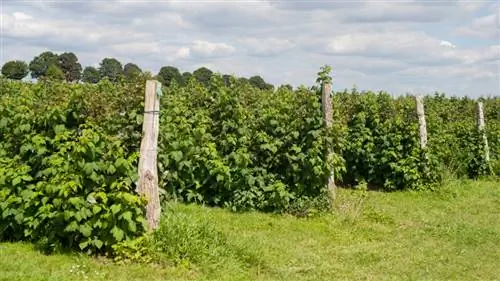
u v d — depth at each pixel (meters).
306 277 8.19
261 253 8.79
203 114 12.84
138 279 7.45
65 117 8.88
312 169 11.95
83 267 7.62
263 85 17.52
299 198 12.02
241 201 12.03
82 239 8.05
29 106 9.36
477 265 9.20
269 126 12.50
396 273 8.62
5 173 8.64
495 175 18.94
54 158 8.37
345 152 16.09
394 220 12.08
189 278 7.62
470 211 13.63
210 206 12.27
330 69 12.33
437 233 11.14
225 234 9.04
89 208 7.96
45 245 8.23
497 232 11.47
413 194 15.05
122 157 8.19
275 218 11.52
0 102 9.66
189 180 12.13
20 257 7.85
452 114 20.66
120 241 8.03
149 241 8.09
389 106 16.58
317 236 10.44
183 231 8.32
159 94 8.47
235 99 12.88
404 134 15.86
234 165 12.22
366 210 12.45
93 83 10.27
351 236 10.62
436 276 8.59
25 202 8.47
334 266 8.75
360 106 16.45
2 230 8.59
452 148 18.02
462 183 16.95
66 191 7.90
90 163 8.02
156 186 8.37
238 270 8.12
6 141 9.42
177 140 11.70
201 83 14.30
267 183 12.23
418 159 15.62
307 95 12.31
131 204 8.08
